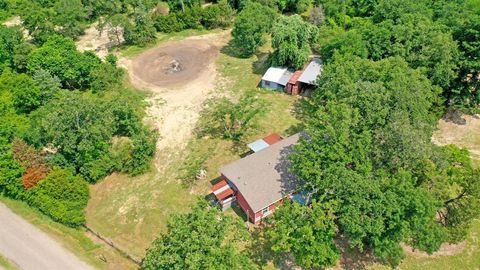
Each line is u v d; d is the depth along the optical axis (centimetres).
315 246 4156
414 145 4462
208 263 3794
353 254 4731
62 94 6912
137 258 4759
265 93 7312
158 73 8094
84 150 5588
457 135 6325
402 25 6731
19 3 10788
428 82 5684
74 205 5247
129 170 5838
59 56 7300
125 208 5403
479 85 6216
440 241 4256
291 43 7381
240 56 8506
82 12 9550
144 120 6781
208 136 6406
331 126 4597
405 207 4091
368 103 4872
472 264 4659
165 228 5106
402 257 4516
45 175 5447
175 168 5909
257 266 4638
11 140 6009
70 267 4712
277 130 6444
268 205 4928
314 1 10194
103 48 9025
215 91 7450
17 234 5119
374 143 4616
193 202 5391
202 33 9506
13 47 7956
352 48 6675
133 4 10412
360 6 9194
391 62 5872
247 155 5866
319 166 4497
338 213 4444
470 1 8131
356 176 4256
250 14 8156
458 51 6109
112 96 7188
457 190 5053
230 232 4900
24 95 6650
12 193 5488
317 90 6334
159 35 9500
